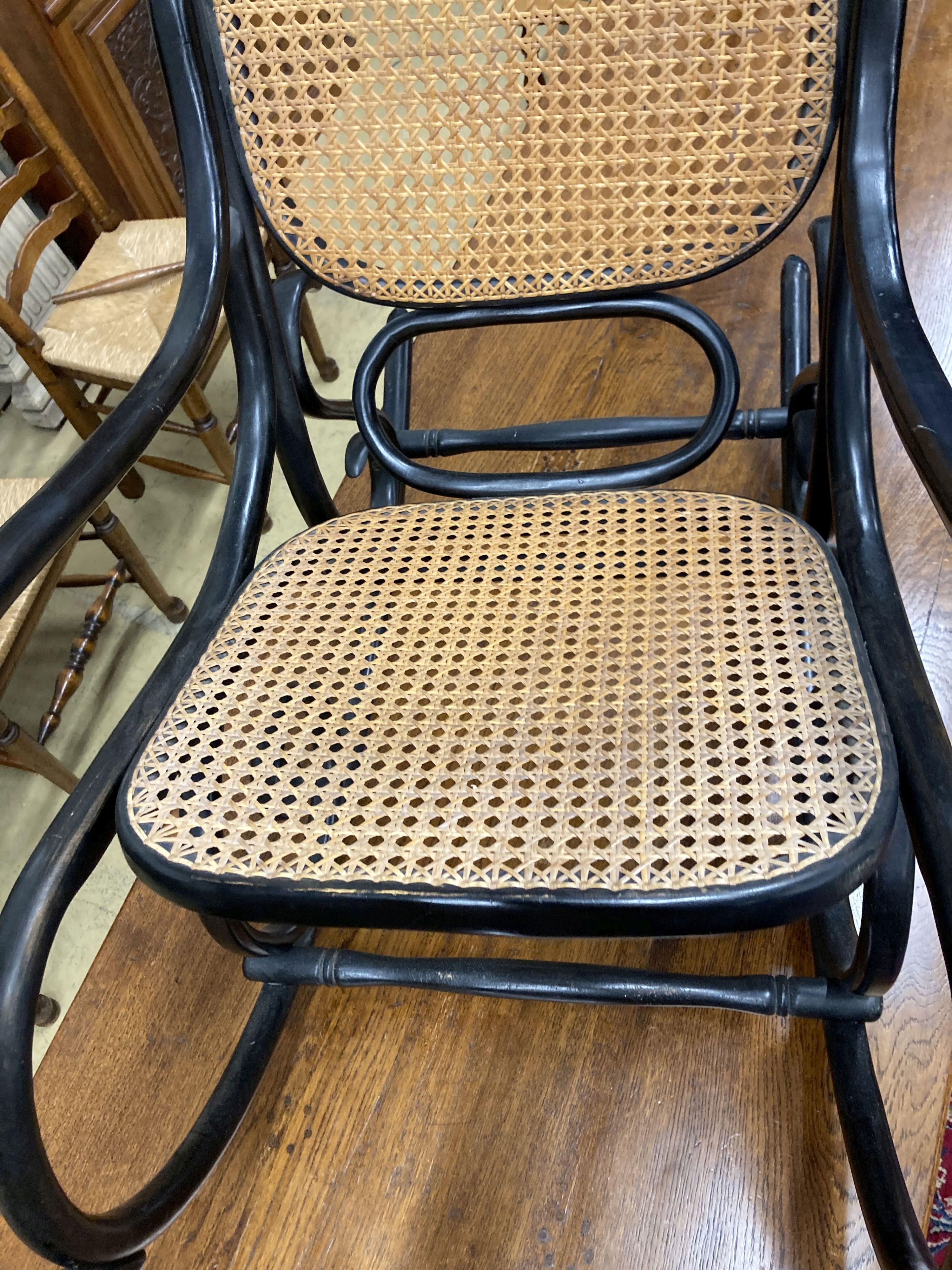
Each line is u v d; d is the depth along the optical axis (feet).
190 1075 2.63
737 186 1.98
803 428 2.82
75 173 4.25
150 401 1.72
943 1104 2.30
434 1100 2.51
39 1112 2.63
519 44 1.90
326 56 1.95
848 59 1.75
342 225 2.16
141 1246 1.58
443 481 2.40
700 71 1.87
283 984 2.27
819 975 2.34
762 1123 2.35
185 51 1.91
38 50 4.58
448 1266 2.29
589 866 1.34
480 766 1.52
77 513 1.54
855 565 1.70
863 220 1.63
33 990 1.33
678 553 1.85
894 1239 1.75
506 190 2.07
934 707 1.45
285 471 2.34
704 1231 2.24
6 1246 2.46
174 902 1.47
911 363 1.41
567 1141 2.40
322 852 1.44
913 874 1.62
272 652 1.80
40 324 5.43
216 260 1.90
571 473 2.37
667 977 2.06
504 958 2.66
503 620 1.79
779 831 1.33
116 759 1.62
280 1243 2.37
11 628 3.35
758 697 1.52
